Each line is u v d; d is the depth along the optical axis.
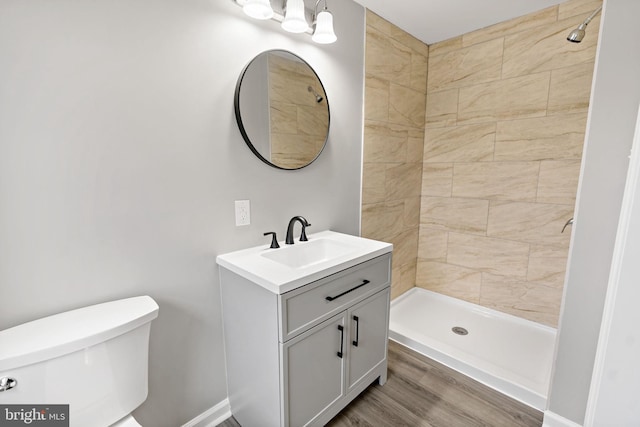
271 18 1.39
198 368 1.42
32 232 0.95
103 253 1.09
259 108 1.45
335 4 1.75
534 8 1.96
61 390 0.89
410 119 2.46
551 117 2.02
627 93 1.14
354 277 1.41
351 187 2.04
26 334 0.90
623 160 1.17
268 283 1.11
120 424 1.03
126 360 1.01
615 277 0.82
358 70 1.95
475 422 1.51
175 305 1.30
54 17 0.92
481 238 2.45
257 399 1.31
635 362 0.79
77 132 1.00
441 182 2.61
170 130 1.20
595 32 1.81
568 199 2.02
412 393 1.70
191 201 1.29
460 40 2.35
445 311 2.55
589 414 0.91
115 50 1.04
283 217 1.65
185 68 1.21
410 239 2.71
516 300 2.34
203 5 1.23
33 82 0.91
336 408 1.44
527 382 1.68
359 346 1.52
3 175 0.89
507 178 2.26
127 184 1.12
